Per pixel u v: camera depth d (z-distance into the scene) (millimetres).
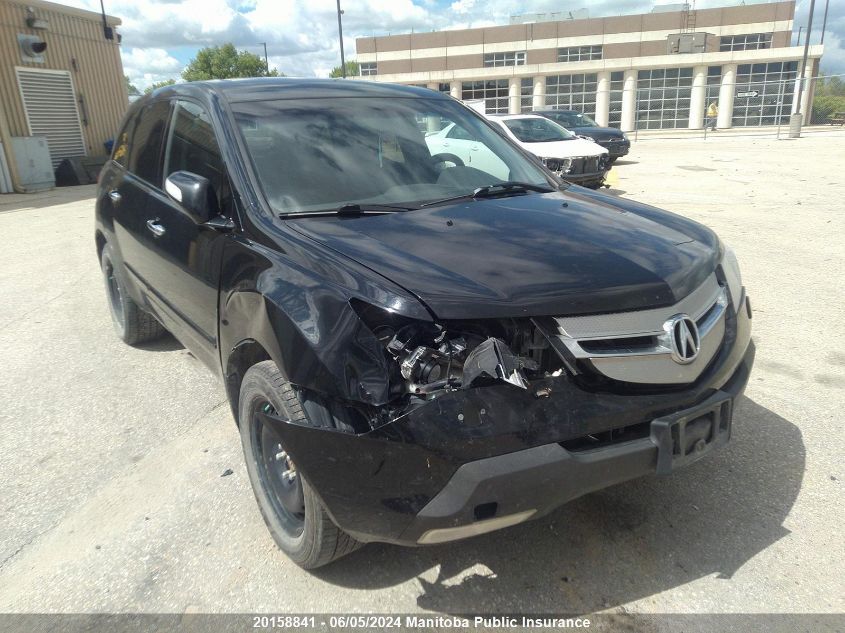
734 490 3131
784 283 6309
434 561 2748
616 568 2668
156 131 4141
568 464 2166
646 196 11680
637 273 2463
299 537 2625
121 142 4879
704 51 44719
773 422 3740
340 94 3711
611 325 2301
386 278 2303
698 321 2537
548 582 2607
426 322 2172
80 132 19484
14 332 5812
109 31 20328
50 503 3275
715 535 2836
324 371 2186
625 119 42531
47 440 3885
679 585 2568
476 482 2078
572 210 3129
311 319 2279
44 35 17984
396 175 3270
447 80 47938
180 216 3465
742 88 39500
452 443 2080
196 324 3408
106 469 3561
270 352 2420
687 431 2391
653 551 2754
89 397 4445
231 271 2846
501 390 2145
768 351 4754
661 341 2369
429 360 2148
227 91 3570
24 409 4293
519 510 2158
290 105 3475
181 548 2896
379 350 2162
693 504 3043
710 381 2514
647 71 43312
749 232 8484
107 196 4734
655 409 2336
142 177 4203
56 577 2752
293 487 2674
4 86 16844
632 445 2289
